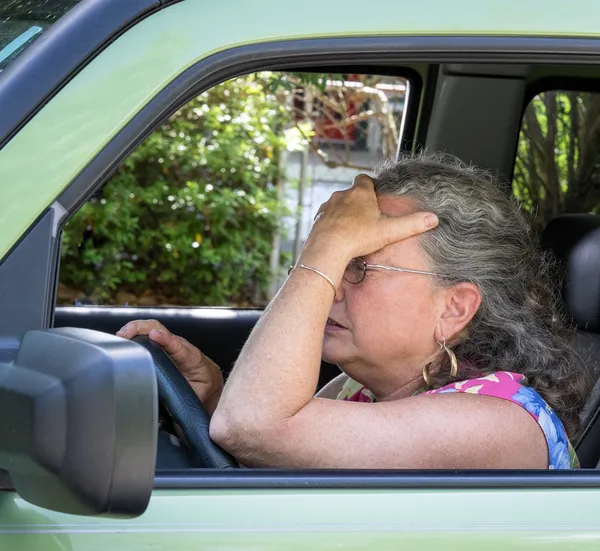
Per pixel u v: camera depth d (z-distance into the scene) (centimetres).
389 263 177
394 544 136
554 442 169
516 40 148
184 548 132
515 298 184
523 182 375
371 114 550
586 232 245
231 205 617
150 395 113
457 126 266
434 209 178
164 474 137
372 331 179
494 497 141
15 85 133
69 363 114
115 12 137
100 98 135
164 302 625
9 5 160
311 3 143
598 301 240
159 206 614
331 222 173
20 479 115
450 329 180
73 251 602
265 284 633
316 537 134
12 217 131
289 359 161
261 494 136
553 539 139
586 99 366
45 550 129
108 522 132
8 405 115
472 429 163
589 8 150
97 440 111
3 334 131
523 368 184
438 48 146
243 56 141
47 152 133
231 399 162
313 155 636
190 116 614
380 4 145
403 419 162
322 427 161
